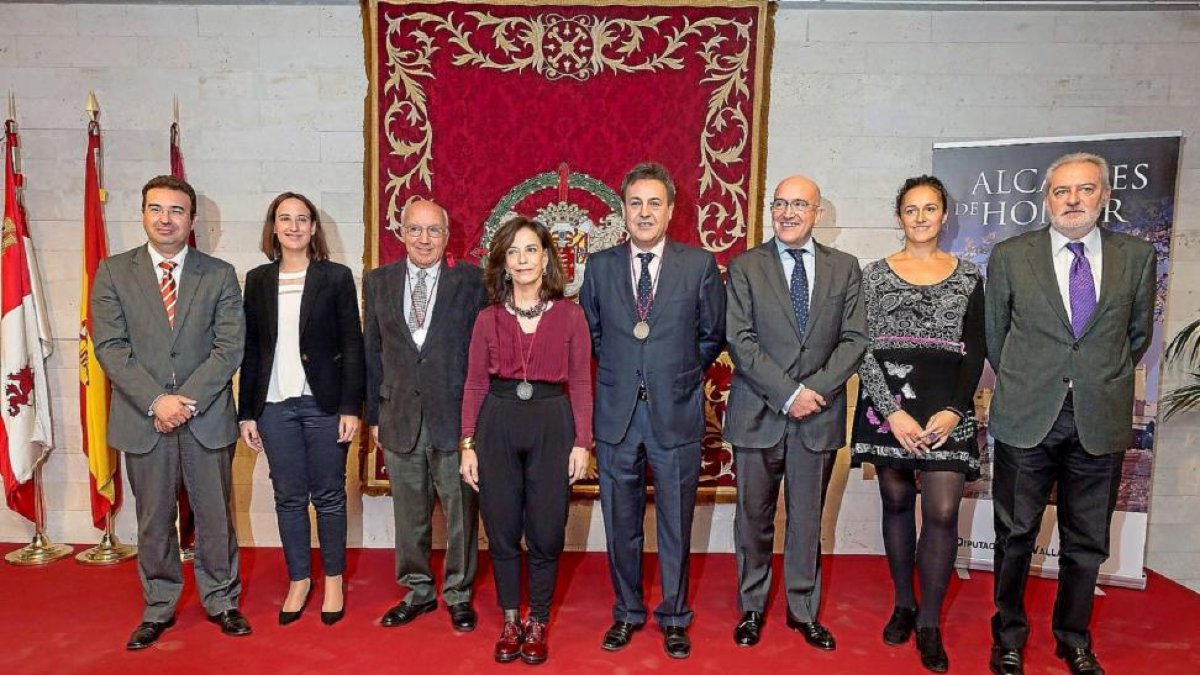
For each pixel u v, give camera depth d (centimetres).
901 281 252
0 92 337
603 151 335
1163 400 344
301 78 337
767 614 280
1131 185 303
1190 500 349
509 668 242
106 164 339
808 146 340
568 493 244
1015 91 338
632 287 246
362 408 273
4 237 328
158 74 337
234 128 338
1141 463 308
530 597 251
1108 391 229
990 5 330
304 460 270
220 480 261
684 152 335
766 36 330
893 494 262
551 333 241
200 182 340
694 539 351
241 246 343
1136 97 337
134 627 268
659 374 242
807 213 246
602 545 350
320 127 339
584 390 243
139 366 252
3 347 328
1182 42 334
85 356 326
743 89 332
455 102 333
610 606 289
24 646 254
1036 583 314
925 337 246
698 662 247
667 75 332
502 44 331
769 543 261
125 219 341
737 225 337
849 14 335
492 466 242
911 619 264
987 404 319
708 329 250
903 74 338
